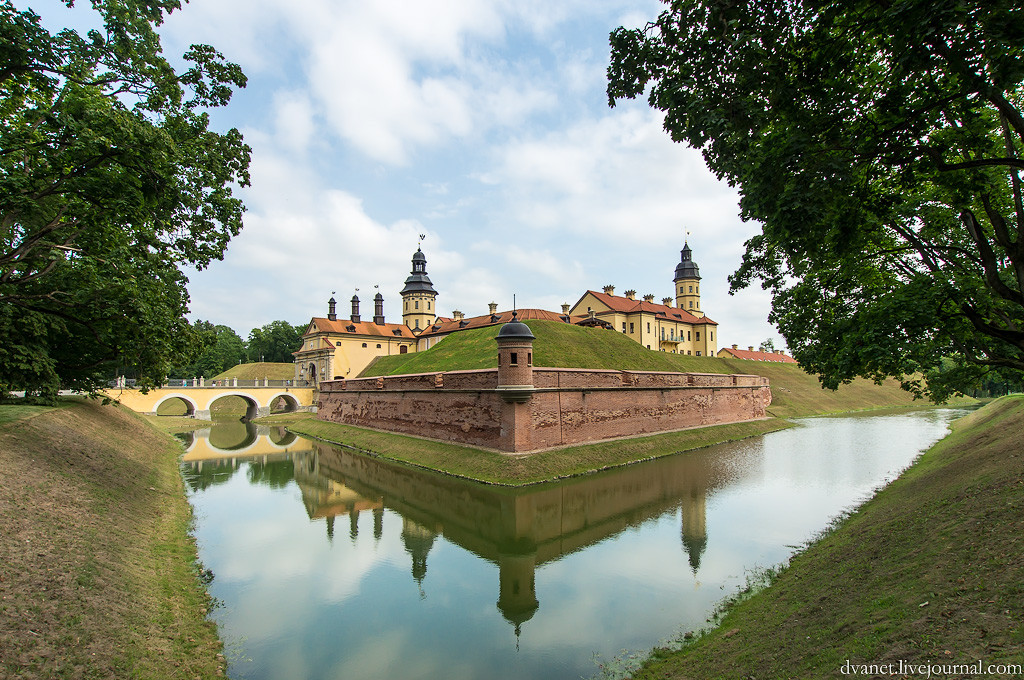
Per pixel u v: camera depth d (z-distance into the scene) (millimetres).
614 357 48719
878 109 9852
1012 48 7605
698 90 10586
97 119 13445
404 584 16594
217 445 48719
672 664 11023
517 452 31000
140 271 16469
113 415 37781
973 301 12758
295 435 57406
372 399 49344
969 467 18906
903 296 12594
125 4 14438
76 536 13711
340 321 94562
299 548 19844
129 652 10211
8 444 17578
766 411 67125
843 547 15086
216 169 18406
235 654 12336
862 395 84062
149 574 14273
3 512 12711
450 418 37281
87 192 14859
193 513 24359
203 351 23625
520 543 20203
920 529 13078
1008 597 7703
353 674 11586
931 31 7559
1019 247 10719
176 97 16781
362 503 26422
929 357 13570
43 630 9469
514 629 13547
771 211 10148
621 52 11281
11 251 16172
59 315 19141
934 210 14078
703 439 43250
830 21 9297
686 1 10219
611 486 28219
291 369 105188
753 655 9703
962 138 10586
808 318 16312
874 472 30250
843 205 10688
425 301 103562
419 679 11367
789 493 25953
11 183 13648
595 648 12445
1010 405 36312
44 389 22531
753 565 16812
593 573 17016
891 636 7980
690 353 97688
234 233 20109
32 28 13273
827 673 7668
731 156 10898
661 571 16906
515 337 31203
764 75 10008
